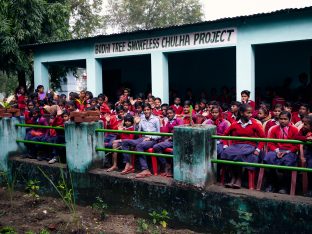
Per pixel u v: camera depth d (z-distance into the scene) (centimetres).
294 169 391
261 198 410
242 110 487
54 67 1435
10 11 1118
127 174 539
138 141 559
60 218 515
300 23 709
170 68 1305
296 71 1055
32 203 586
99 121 586
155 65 923
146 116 609
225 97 1013
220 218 439
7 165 685
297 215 387
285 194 421
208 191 446
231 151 472
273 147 486
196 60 1248
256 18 758
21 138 709
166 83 928
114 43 995
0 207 571
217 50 1204
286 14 721
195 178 455
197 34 845
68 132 578
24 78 1361
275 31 739
